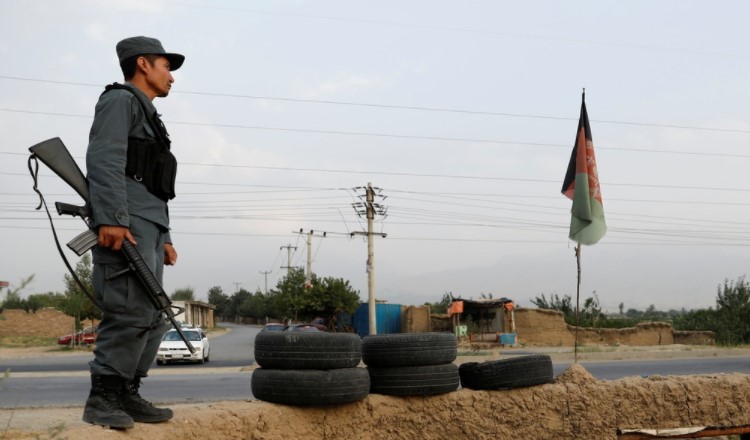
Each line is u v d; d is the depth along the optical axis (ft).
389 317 152.15
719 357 95.04
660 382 20.30
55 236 12.03
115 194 11.90
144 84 13.39
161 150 13.02
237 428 14.25
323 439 15.89
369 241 125.70
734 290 135.74
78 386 50.83
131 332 12.26
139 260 12.21
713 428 20.44
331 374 15.46
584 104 28.32
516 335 124.88
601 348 113.60
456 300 131.34
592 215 27.40
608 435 19.25
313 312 155.22
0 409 29.91
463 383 18.95
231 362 92.99
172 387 50.80
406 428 17.17
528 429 18.43
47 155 11.91
